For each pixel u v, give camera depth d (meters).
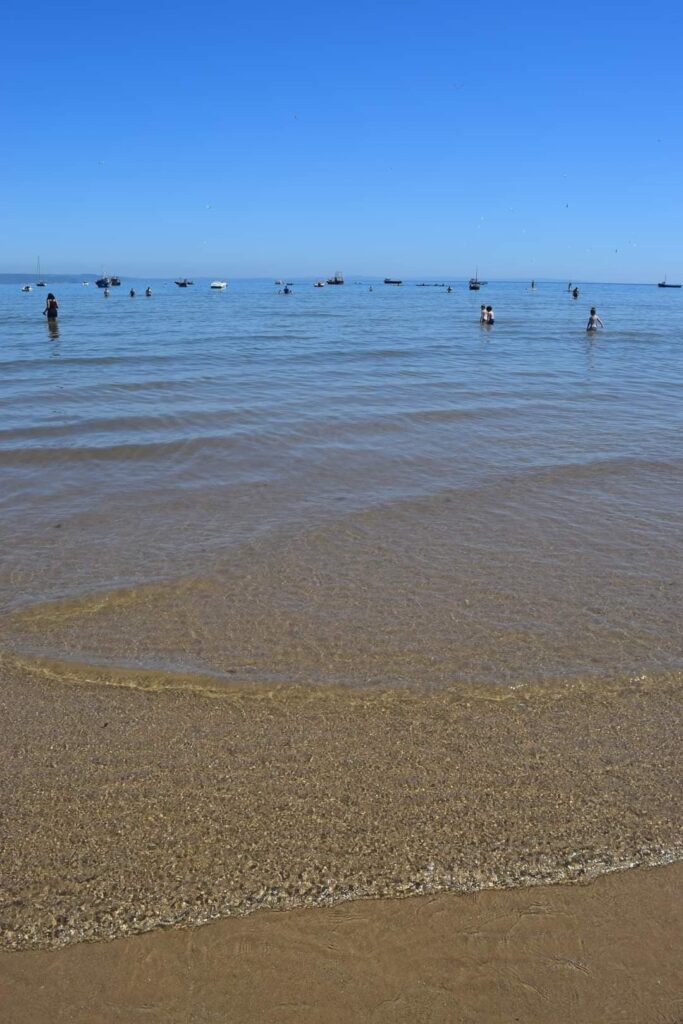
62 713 4.55
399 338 32.16
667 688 4.87
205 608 5.99
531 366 22.52
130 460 10.66
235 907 3.13
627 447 11.87
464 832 3.56
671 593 6.34
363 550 7.28
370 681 4.93
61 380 17.81
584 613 5.94
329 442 11.94
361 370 20.86
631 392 17.64
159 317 46.97
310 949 2.94
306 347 27.41
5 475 9.77
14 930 3.00
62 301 74.56
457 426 13.38
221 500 8.84
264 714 4.56
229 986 2.79
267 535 7.65
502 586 6.45
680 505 8.87
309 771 4.01
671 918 3.10
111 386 17.00
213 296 99.62
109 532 7.69
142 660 5.18
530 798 3.80
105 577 6.56
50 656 5.21
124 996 2.75
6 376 18.38
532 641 5.48
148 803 3.75
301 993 2.77
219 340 29.84
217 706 4.64
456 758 4.13
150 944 2.96
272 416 13.85
